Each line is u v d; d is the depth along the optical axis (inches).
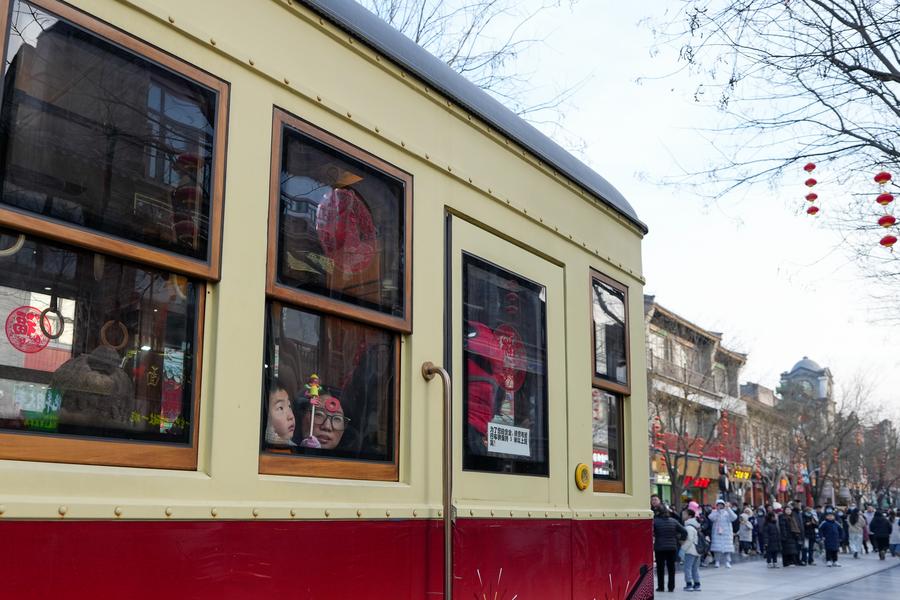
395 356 121.2
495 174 149.8
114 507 79.8
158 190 89.4
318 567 101.0
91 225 82.9
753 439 1792.6
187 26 94.9
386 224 121.3
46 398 79.0
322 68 113.3
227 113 98.3
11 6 78.0
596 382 178.1
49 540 74.7
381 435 116.5
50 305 80.3
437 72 138.8
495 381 142.5
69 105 82.3
